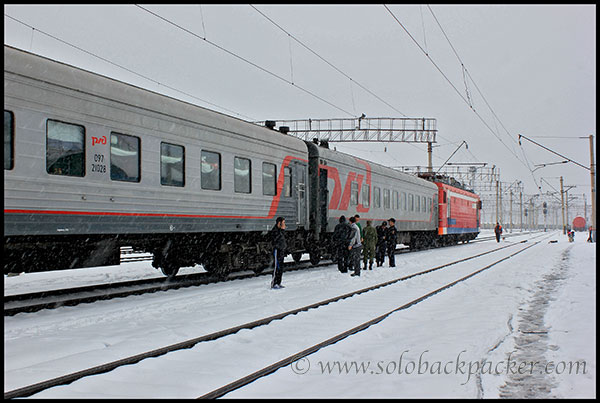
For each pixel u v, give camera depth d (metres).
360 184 19.53
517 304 9.84
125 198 9.30
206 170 11.39
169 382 5.03
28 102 7.71
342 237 14.95
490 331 7.35
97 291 10.30
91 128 8.70
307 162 15.88
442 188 30.78
